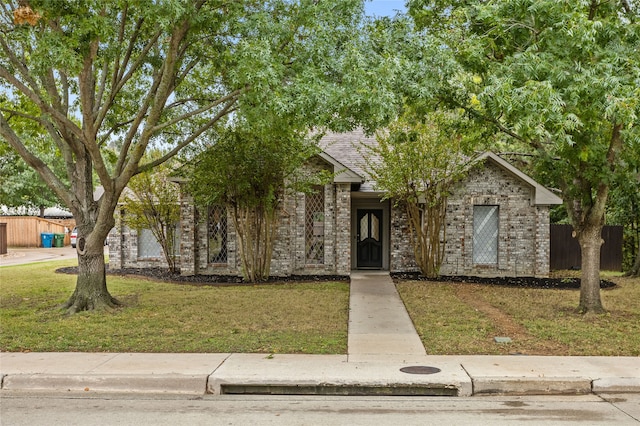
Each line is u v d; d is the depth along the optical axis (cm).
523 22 998
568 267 2066
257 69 910
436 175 1686
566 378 691
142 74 1385
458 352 826
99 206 1191
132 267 2031
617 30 945
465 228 1808
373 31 1033
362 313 1150
